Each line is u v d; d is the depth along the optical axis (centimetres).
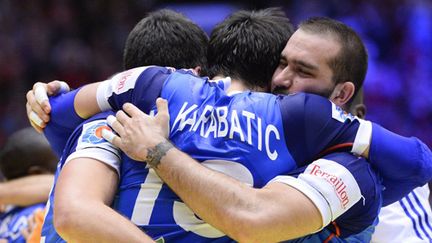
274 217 334
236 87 403
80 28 1673
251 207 335
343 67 387
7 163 614
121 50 1662
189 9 1697
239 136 359
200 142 360
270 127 363
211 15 1662
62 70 1603
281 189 343
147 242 337
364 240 390
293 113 364
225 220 335
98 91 385
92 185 352
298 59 384
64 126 395
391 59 1547
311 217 341
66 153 381
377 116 1460
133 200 358
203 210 340
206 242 354
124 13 1711
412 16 1588
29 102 404
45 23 1662
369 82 1477
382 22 1585
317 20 395
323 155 365
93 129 372
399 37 1570
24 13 1667
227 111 366
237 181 344
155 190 357
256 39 407
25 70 1595
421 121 1473
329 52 383
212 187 338
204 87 377
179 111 368
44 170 613
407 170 367
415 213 452
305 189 343
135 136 356
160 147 350
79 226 337
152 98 374
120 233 336
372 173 361
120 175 367
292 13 1648
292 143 362
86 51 1642
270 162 358
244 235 333
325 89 386
